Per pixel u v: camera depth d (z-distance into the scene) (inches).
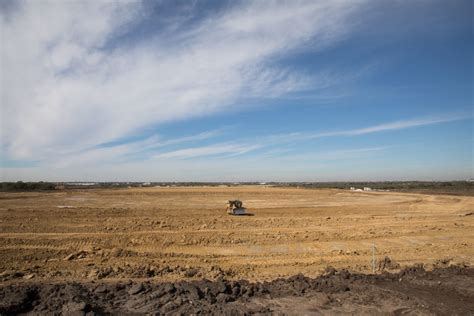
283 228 803.4
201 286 344.8
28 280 418.3
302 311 302.8
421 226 847.7
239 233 728.3
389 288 364.2
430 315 299.0
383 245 658.8
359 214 1077.8
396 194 2207.2
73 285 330.3
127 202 1380.4
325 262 532.7
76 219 836.6
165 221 845.8
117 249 559.8
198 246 628.7
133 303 304.3
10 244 589.0
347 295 341.1
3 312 274.1
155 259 536.1
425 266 513.7
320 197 1857.8
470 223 906.7
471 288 363.9
